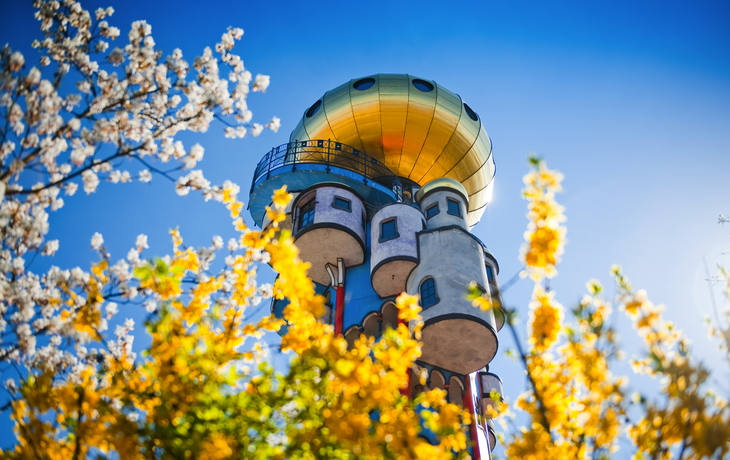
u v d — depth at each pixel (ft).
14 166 23.89
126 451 22.29
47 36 29.25
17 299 25.04
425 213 91.40
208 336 25.44
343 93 111.04
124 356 30.42
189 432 22.13
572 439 24.75
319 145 105.70
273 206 101.04
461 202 91.76
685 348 22.11
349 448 23.29
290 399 24.32
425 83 113.91
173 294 26.99
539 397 23.57
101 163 27.43
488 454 72.23
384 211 87.86
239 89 33.50
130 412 25.00
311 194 93.09
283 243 27.48
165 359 22.62
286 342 27.35
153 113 30.27
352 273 88.94
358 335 81.10
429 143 108.17
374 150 107.86
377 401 23.31
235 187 33.24
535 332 23.50
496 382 94.27
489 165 116.78
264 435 23.54
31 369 26.53
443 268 75.20
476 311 69.56
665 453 21.66
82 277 27.43
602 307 24.18
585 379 23.58
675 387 21.12
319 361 25.05
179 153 31.35
